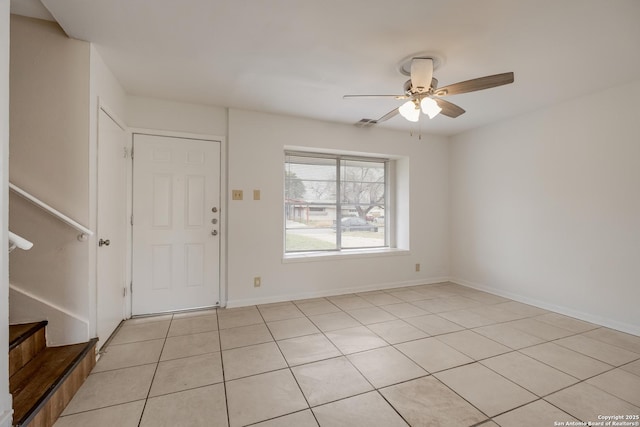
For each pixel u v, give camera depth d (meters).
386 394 1.67
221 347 2.24
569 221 2.94
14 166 1.81
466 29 1.82
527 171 3.33
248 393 1.68
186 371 1.90
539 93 2.76
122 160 2.68
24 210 1.82
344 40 1.96
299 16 1.72
